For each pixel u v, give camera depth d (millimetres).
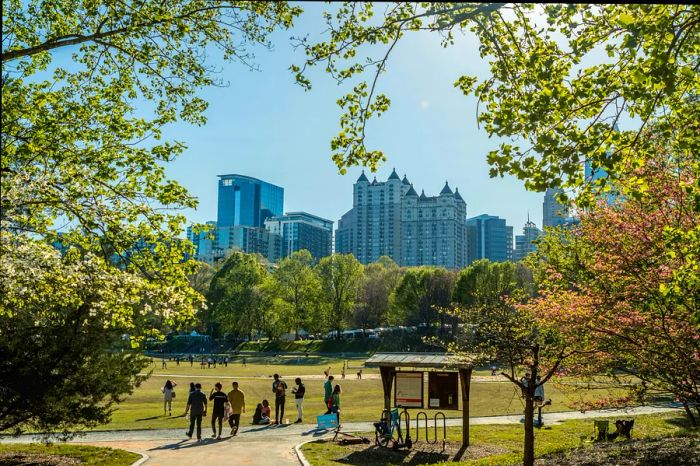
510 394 35562
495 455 17641
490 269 82625
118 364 15789
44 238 12625
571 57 10477
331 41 10703
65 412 14836
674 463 11875
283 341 111500
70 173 12250
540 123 9875
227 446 18375
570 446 16797
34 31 14867
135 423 24562
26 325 14281
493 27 10375
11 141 13125
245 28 13961
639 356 13047
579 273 15234
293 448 17938
